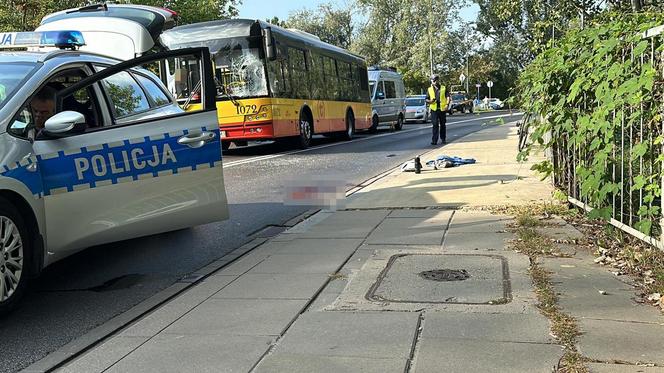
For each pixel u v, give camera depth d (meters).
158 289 5.23
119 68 5.18
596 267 4.91
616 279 4.60
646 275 4.60
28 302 4.97
